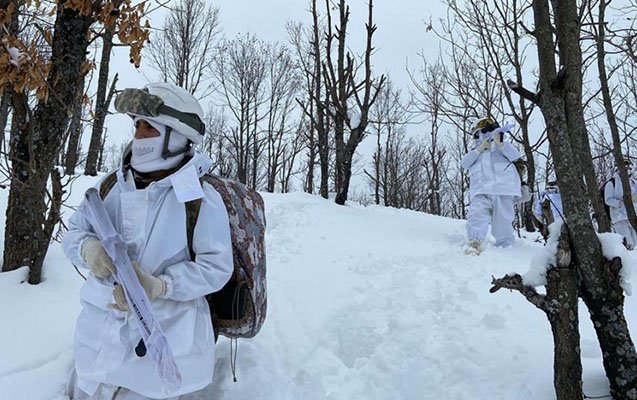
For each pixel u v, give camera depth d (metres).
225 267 2.29
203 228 2.27
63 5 3.52
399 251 5.76
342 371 3.29
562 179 2.42
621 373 2.33
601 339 2.40
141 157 2.25
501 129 6.12
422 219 8.65
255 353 3.20
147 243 2.23
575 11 2.46
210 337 2.36
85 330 2.32
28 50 3.36
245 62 24.69
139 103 2.19
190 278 2.20
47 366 2.81
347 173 9.42
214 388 2.86
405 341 3.39
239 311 2.50
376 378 3.15
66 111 3.61
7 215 3.78
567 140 2.42
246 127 25.05
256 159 25.17
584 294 2.41
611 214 8.42
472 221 6.18
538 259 2.42
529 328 3.31
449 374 2.94
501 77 6.47
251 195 2.61
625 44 4.54
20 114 3.65
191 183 2.24
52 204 3.61
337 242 6.08
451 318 3.59
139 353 2.16
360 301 4.10
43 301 3.45
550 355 2.86
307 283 4.46
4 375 2.68
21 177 3.70
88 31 3.79
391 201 27.55
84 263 2.28
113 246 2.12
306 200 8.97
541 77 2.48
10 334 3.02
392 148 27.12
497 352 2.98
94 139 9.63
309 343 3.52
